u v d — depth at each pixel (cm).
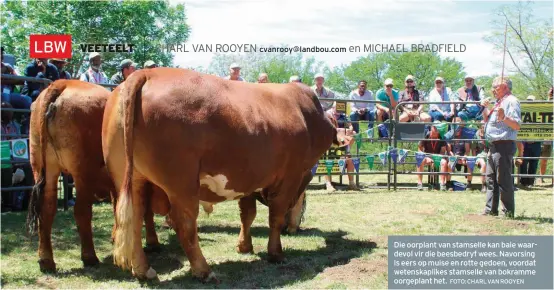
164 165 443
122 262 427
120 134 451
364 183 1285
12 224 721
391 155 1167
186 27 2533
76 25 2372
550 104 1130
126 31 2423
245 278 501
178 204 456
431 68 2758
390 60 2847
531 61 2098
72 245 618
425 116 1238
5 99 802
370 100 1152
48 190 508
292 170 559
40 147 495
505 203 809
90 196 526
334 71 3369
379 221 796
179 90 451
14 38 2483
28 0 2494
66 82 516
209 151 461
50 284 474
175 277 499
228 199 509
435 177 1219
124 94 441
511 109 767
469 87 1238
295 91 597
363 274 521
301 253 612
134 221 475
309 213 862
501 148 793
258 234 713
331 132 642
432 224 768
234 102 487
